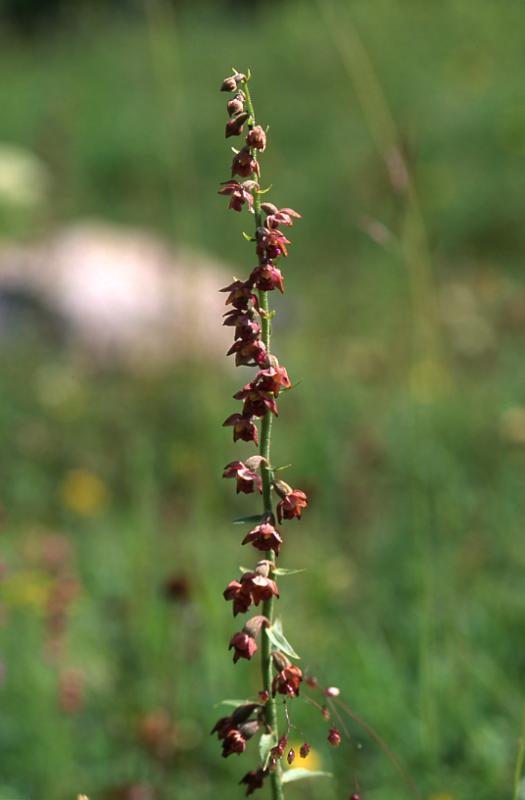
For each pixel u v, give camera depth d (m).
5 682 3.97
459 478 5.58
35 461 6.49
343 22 12.44
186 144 12.17
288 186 11.43
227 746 1.80
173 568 4.84
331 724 3.63
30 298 8.62
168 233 11.10
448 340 7.86
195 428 6.62
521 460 5.72
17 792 3.51
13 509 5.93
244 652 1.71
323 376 7.27
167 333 8.16
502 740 3.45
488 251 9.75
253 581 1.70
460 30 14.27
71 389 7.35
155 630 4.18
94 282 8.65
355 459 5.98
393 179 3.73
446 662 3.87
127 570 4.91
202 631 4.12
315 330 8.42
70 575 4.52
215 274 8.85
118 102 14.70
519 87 12.29
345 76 13.76
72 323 8.41
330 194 10.97
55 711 3.83
